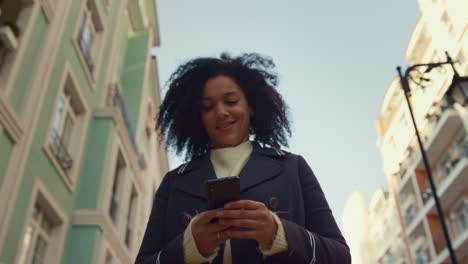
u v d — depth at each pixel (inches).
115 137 494.6
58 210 372.5
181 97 88.9
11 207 281.9
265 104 88.1
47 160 358.6
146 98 740.7
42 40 352.8
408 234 1030.4
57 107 378.3
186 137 89.4
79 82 446.3
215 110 71.3
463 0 839.1
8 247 283.9
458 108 819.4
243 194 58.2
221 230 48.3
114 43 585.0
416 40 1034.7
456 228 869.2
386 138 1216.8
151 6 838.5
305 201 63.0
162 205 67.1
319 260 50.1
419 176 1000.2
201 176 63.2
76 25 442.3
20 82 311.3
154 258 52.9
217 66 85.5
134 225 582.9
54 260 363.6
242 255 53.1
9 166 284.0
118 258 492.1
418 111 1005.8
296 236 49.7
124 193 525.7
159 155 911.0
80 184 434.9
